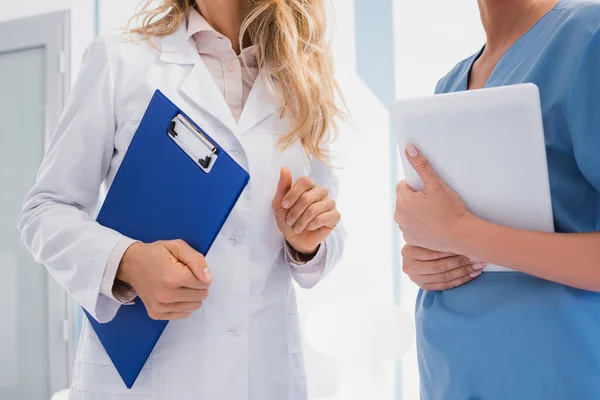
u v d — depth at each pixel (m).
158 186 0.95
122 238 0.94
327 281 2.86
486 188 0.88
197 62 1.10
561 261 0.84
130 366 0.96
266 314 1.07
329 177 1.25
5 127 2.98
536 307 0.88
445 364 0.98
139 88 1.05
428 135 0.88
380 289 2.83
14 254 2.94
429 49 2.83
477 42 2.77
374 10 2.90
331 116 1.23
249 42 1.21
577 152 0.88
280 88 1.16
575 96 0.87
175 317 0.91
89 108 1.03
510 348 0.90
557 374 0.86
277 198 1.04
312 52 1.21
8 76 2.99
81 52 2.92
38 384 2.86
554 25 0.96
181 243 0.90
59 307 2.83
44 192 1.03
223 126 1.06
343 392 2.55
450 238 0.90
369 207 2.86
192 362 0.99
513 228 0.87
